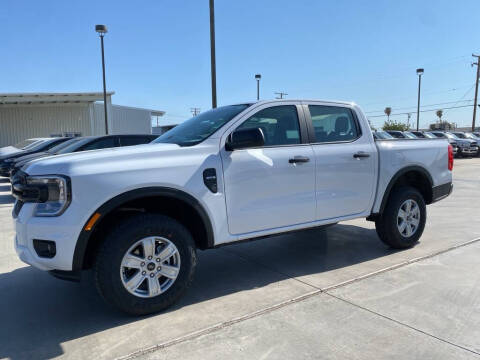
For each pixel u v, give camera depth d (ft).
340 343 8.98
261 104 13.01
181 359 8.51
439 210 24.95
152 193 10.43
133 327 10.05
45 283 13.50
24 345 9.30
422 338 9.12
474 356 8.38
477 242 17.08
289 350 8.73
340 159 13.99
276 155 12.69
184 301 11.65
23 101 83.41
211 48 39.47
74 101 89.45
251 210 12.19
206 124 13.08
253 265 14.90
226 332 9.62
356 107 15.30
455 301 11.07
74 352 8.94
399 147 15.78
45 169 9.95
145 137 33.04
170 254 10.79
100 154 10.38
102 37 67.67
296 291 12.09
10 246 18.22
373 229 20.26
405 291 11.81
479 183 38.73
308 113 13.94
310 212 13.43
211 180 11.40
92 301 11.88
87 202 9.70
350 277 13.15
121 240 10.02
